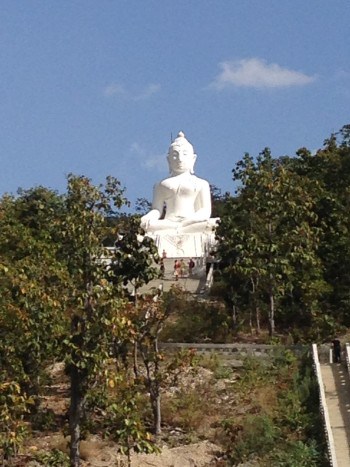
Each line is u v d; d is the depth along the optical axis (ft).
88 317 148.77
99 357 146.82
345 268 234.17
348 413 174.29
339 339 211.41
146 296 181.06
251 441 168.45
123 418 147.64
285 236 216.13
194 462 165.78
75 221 159.94
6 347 164.86
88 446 168.14
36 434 175.52
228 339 215.72
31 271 173.47
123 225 186.60
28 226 258.37
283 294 220.64
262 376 192.34
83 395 148.46
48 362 199.93
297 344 206.28
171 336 215.72
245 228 220.23
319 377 184.44
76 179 164.96
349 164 267.18
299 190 222.89
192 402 181.98
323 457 163.53
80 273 156.25
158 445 170.81
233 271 215.51
